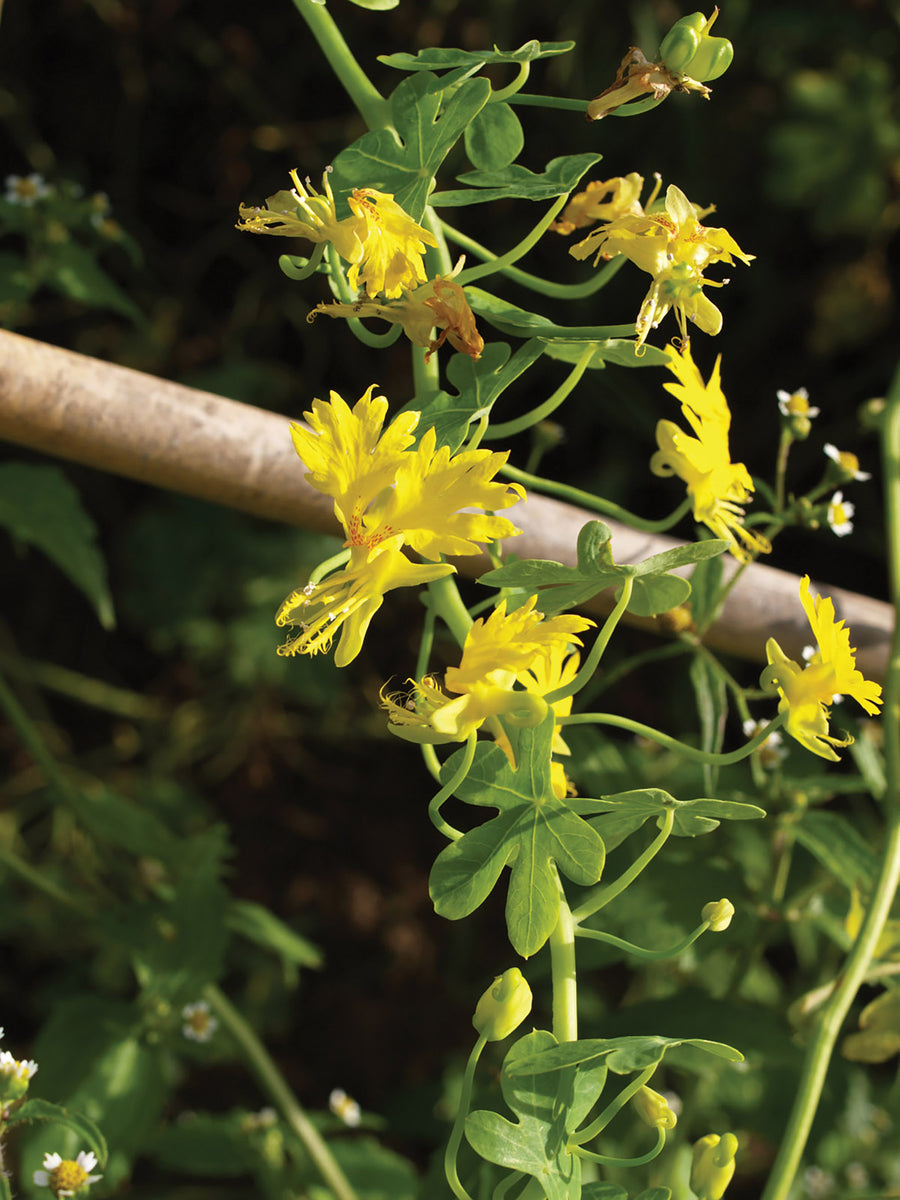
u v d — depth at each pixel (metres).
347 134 1.02
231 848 0.61
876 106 0.94
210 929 0.59
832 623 0.44
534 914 0.43
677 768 0.59
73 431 0.48
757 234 0.98
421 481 0.42
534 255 0.96
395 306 0.44
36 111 1.03
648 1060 0.43
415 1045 1.00
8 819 1.01
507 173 0.46
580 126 0.93
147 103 1.04
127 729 1.10
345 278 0.45
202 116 1.05
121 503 1.06
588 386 0.92
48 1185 0.48
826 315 0.97
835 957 0.71
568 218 0.47
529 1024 0.81
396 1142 0.94
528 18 0.93
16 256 0.64
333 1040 1.00
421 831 1.08
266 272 1.07
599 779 0.56
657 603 0.44
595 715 0.44
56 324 1.04
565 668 0.44
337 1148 0.65
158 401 0.48
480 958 1.03
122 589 1.02
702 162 0.95
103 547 1.05
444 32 0.95
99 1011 0.58
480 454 0.42
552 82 0.93
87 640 1.10
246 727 1.07
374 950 1.04
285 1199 0.60
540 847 0.43
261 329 1.07
